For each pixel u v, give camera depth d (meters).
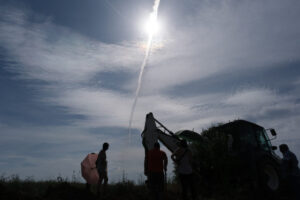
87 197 7.22
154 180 6.96
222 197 8.65
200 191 9.02
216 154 9.55
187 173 7.48
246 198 8.59
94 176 7.82
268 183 9.00
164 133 9.13
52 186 7.77
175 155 7.70
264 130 10.62
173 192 8.86
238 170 9.33
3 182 7.76
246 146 9.50
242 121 9.94
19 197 6.57
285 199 8.66
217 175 9.34
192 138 9.71
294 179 7.97
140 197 7.93
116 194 7.92
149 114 8.97
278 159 10.16
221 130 10.28
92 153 8.41
